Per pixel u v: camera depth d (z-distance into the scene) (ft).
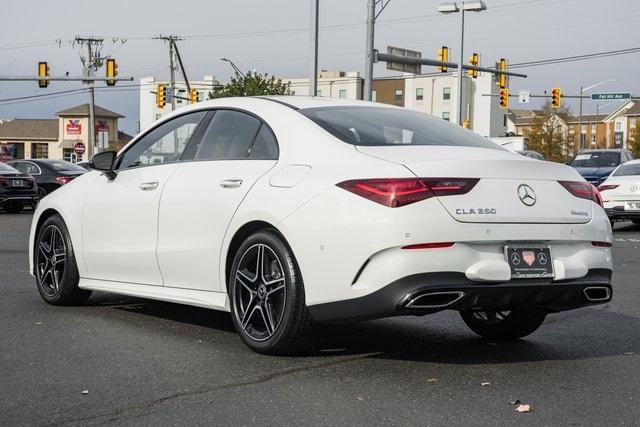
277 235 15.46
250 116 17.42
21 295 23.50
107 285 20.12
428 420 11.87
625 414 12.28
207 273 17.06
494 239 14.16
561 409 12.48
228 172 16.92
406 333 18.45
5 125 340.39
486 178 14.43
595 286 15.30
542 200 14.84
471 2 113.09
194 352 16.17
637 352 16.67
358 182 14.32
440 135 16.76
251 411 12.29
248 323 16.07
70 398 13.00
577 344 17.48
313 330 15.24
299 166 15.56
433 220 13.80
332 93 355.77
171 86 186.70
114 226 19.60
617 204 54.03
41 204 22.06
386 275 13.75
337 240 14.25
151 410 12.35
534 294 14.61
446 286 13.80
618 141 408.05
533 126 274.16
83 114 326.03
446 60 112.37
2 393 13.29
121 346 16.70
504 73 126.31
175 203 17.79
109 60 129.59
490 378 14.32
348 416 12.04
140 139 20.08
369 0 88.22
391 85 350.64
